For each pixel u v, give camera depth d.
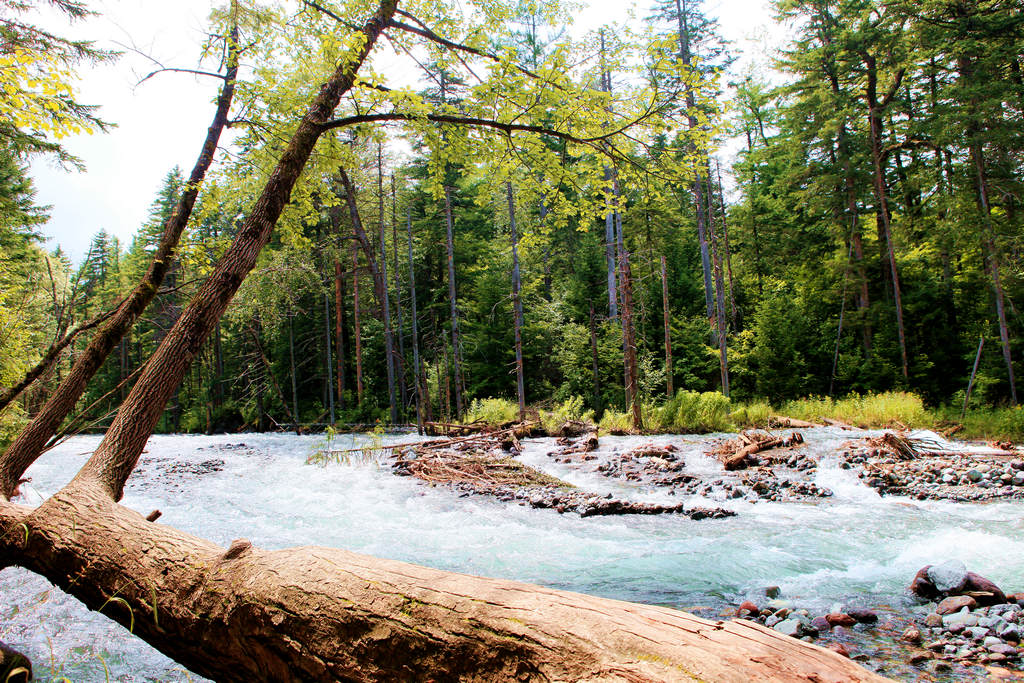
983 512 7.80
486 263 32.94
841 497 9.23
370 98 6.28
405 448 14.87
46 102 4.64
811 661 1.37
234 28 6.99
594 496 9.34
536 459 13.81
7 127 9.96
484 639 1.55
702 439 16.25
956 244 21.95
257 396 32.16
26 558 3.16
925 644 3.92
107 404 36.94
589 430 18.31
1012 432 15.00
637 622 1.53
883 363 23.03
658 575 5.67
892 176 26.42
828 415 20.34
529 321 30.56
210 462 15.24
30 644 4.06
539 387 30.06
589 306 32.34
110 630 4.31
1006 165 20.17
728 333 29.88
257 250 5.45
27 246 17.66
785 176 27.14
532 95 6.46
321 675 1.75
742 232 33.09
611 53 6.43
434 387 28.52
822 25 25.16
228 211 8.51
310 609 1.84
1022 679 3.30
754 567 5.85
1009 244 19.72
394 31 7.13
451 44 6.81
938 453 11.88
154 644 2.38
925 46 21.64
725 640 1.46
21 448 4.55
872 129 24.16
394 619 1.70
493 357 31.66
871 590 5.11
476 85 6.56
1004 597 4.62
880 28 23.05
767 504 8.87
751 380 28.02
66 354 7.29
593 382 28.45
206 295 5.07
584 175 7.31
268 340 34.94
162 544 2.62
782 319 26.66
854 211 24.92
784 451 12.79
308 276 22.44
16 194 17.73
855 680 1.29
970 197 21.23
